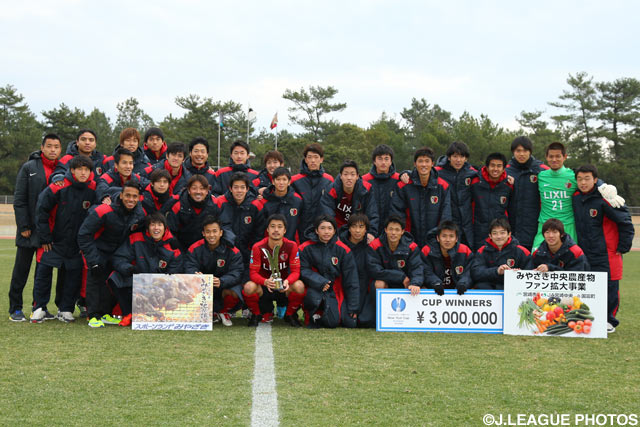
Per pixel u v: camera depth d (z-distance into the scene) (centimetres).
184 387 381
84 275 648
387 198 690
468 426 319
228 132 6153
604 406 355
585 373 429
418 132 8750
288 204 664
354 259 622
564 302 582
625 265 1670
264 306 636
